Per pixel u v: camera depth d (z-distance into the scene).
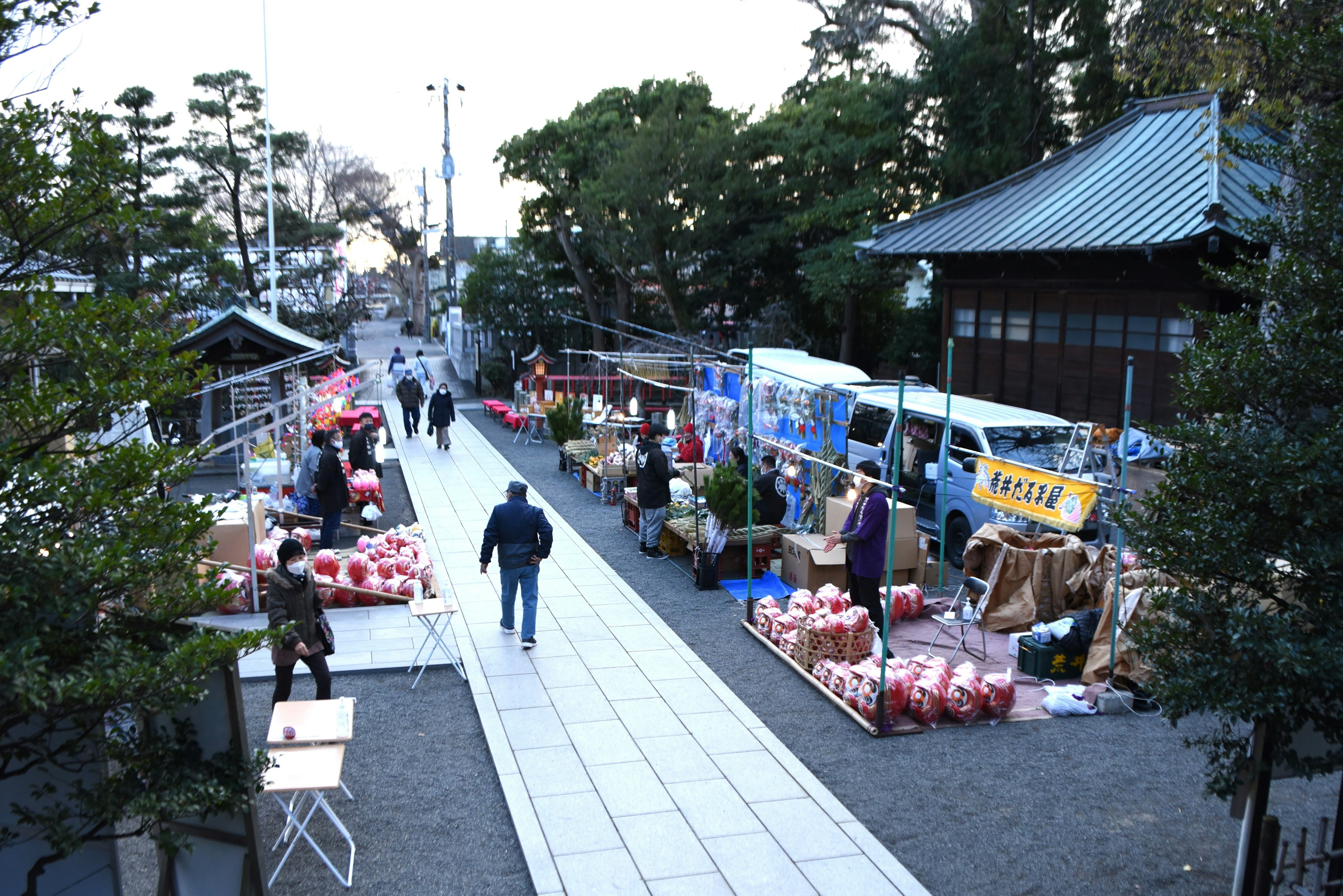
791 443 13.41
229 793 4.30
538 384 27.09
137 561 3.85
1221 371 4.77
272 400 19.33
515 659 9.31
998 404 15.35
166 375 4.20
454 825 6.36
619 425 19.94
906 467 13.89
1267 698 4.33
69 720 4.52
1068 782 6.94
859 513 9.84
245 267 31.97
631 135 32.22
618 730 7.72
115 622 4.09
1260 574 4.42
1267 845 4.76
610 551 13.66
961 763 7.25
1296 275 4.69
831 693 8.45
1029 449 12.66
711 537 11.73
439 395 22.62
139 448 3.95
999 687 8.00
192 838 4.96
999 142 26.44
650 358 21.73
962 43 25.81
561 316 36.97
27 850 4.64
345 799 6.70
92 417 4.07
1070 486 9.38
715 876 5.70
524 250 39.31
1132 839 6.18
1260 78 10.30
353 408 26.27
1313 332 4.54
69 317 3.93
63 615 3.71
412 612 8.59
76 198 4.23
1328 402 4.62
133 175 4.48
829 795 6.67
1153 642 4.86
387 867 5.86
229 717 4.50
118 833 5.30
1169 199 17.56
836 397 12.24
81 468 3.90
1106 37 24.38
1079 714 8.12
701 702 8.30
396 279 73.00
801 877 5.70
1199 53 12.41
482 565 9.72
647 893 5.54
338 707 6.32
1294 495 4.31
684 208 31.20
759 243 30.66
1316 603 4.45
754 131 31.08
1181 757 7.35
